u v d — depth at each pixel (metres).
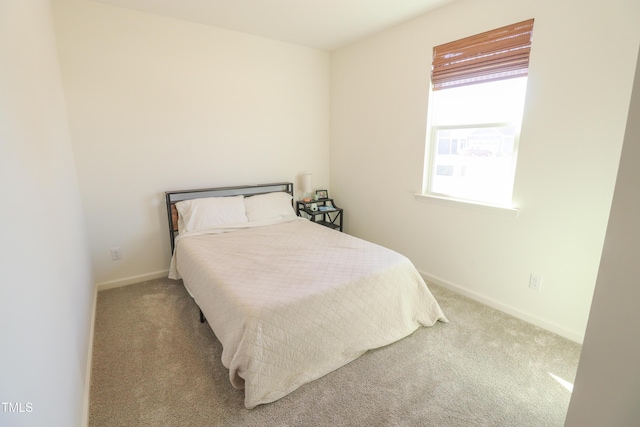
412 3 2.55
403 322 2.15
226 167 3.39
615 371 0.88
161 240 3.15
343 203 4.07
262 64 3.43
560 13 1.95
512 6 2.19
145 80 2.82
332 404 1.61
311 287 1.83
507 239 2.42
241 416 1.54
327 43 3.57
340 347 1.86
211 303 1.96
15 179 0.87
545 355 1.98
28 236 0.94
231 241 2.71
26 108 1.12
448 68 2.66
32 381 0.81
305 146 3.93
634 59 1.71
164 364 1.90
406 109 3.07
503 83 2.36
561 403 1.61
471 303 2.65
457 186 2.80
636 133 0.77
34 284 0.94
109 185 2.81
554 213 2.13
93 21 2.55
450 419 1.52
